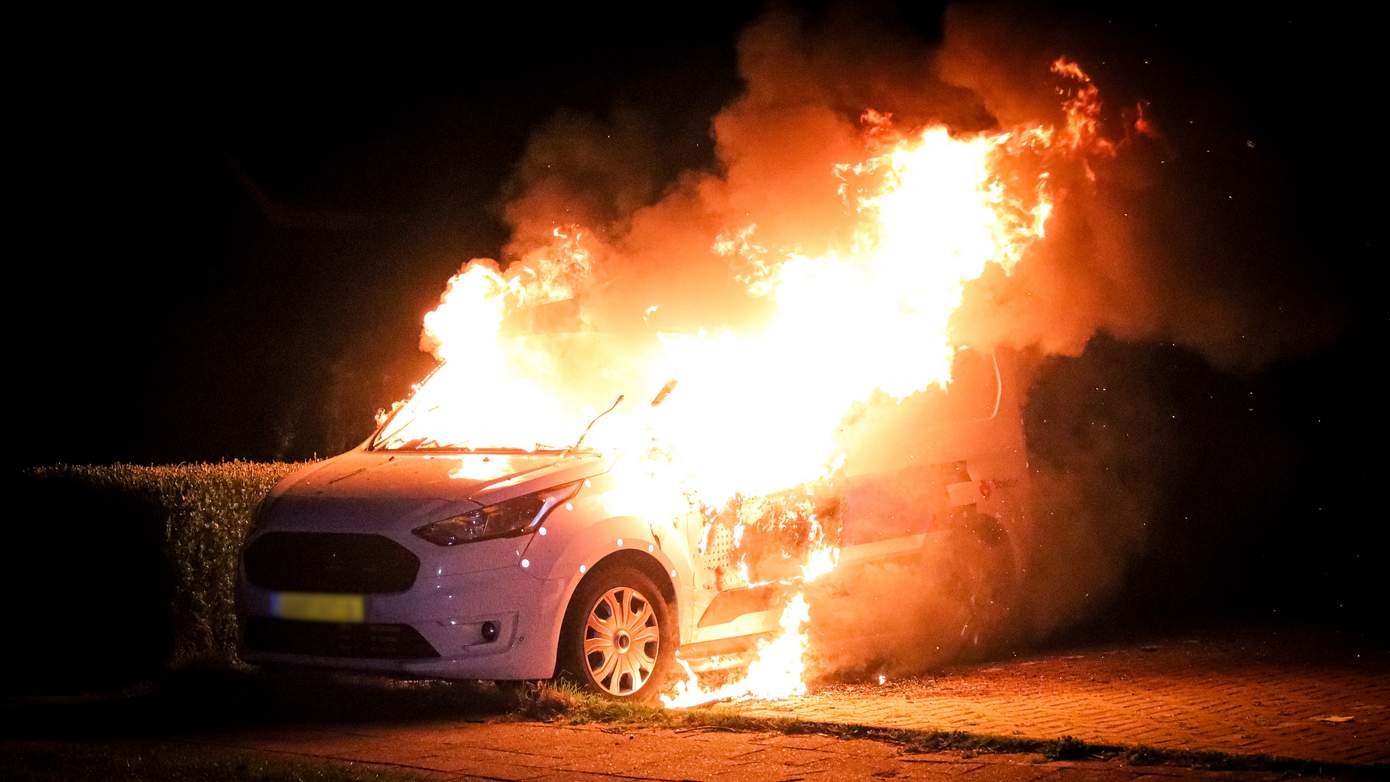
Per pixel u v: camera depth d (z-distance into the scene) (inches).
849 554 533.0
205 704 461.4
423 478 455.5
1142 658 561.9
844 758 369.7
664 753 378.9
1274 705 457.1
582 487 459.5
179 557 530.9
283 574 451.8
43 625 512.1
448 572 427.2
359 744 399.2
